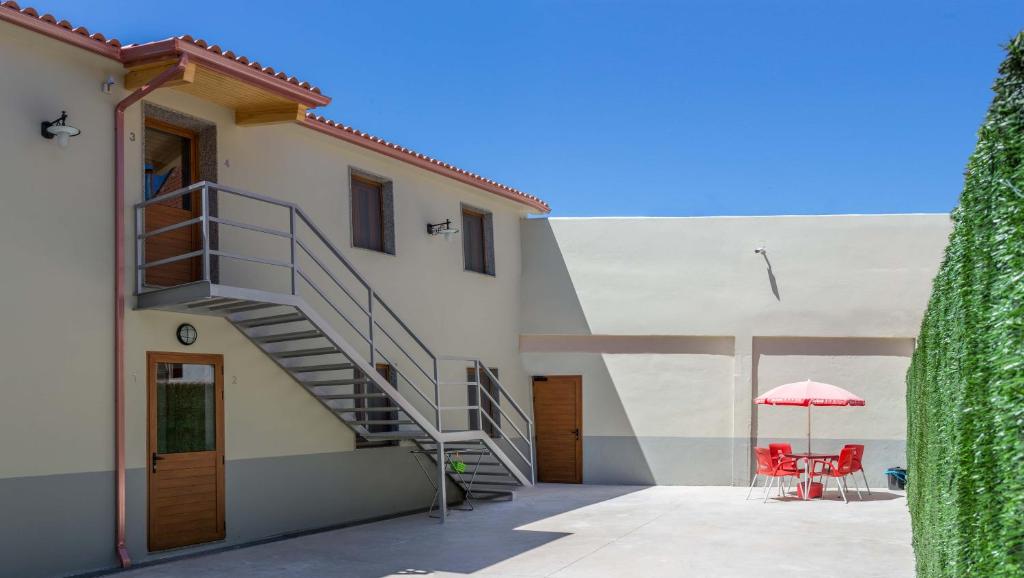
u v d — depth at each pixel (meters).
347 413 12.12
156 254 9.77
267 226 11.19
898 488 15.93
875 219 16.72
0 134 8.11
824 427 16.52
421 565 8.83
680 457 16.78
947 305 4.86
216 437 10.10
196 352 9.94
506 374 16.66
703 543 10.09
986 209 3.37
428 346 14.23
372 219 13.44
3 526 7.86
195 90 9.94
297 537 10.65
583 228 17.42
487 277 16.19
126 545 8.92
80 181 8.80
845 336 16.61
